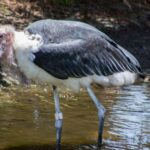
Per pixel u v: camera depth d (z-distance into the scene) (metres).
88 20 24.02
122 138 11.62
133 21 25.12
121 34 23.48
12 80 15.48
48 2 24.03
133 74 11.75
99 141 11.23
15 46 10.89
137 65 11.82
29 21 21.67
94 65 11.21
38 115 12.94
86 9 24.89
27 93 14.96
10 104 13.77
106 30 23.50
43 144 11.03
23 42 10.83
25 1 23.30
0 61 11.12
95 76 11.29
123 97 15.14
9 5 22.41
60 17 23.50
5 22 20.77
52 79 11.11
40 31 10.98
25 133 11.59
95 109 13.80
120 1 26.59
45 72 10.98
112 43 11.64
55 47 10.91
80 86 11.47
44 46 10.86
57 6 24.23
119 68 11.44
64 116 12.99
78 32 11.25
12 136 11.36
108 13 25.31
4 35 10.91
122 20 25.02
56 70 10.93
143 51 22.11
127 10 26.08
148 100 14.93
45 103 14.11
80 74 11.12
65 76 11.03
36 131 11.77
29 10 22.70
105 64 11.30
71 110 13.57
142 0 27.62
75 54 11.05
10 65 11.15
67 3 24.64
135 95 15.43
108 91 15.73
